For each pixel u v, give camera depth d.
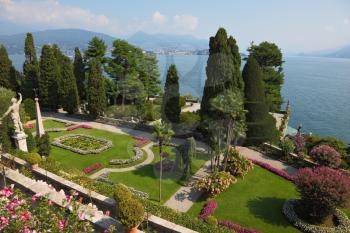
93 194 12.02
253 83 25.48
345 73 177.50
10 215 6.67
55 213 7.53
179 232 10.12
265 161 24.30
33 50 40.97
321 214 15.15
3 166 12.91
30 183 12.25
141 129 31.89
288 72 184.50
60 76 39.12
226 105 18.06
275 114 40.72
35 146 22.42
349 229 14.79
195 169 21.12
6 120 20.00
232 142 23.33
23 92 40.78
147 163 23.06
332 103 73.31
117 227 9.58
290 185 20.17
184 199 17.98
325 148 21.61
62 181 13.26
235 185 19.97
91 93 35.22
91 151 25.33
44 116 38.84
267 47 36.59
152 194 18.39
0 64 40.09
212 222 14.74
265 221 16.00
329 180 14.71
